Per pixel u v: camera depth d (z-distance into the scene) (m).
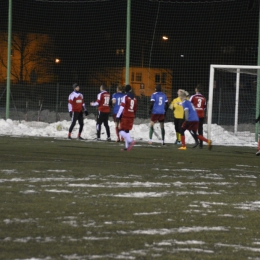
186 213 18.59
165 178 27.53
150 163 34.69
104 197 21.34
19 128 66.50
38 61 137.25
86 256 13.03
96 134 62.28
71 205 19.45
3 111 92.06
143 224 16.69
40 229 15.67
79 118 56.81
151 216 17.91
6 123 67.19
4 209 18.45
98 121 55.84
